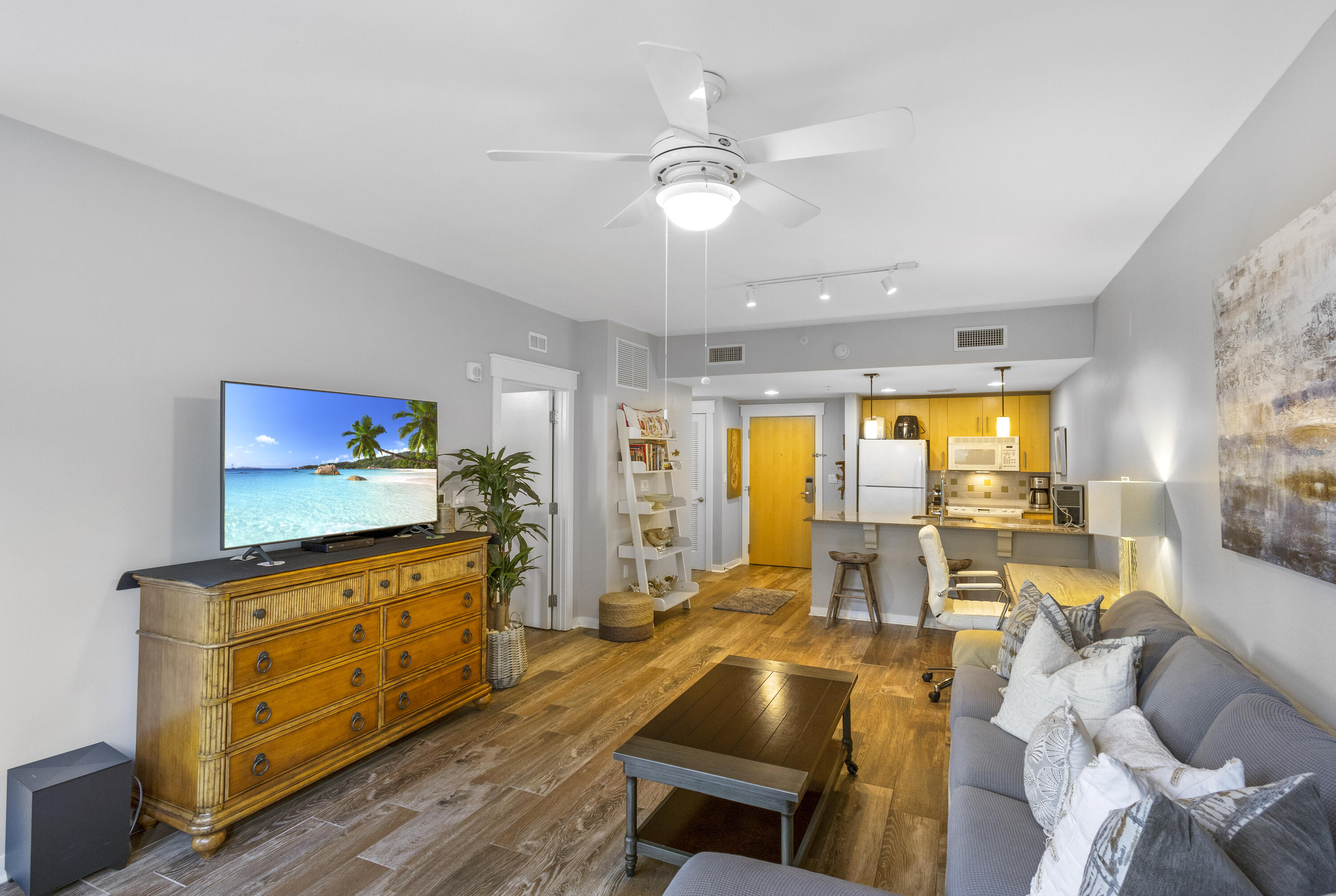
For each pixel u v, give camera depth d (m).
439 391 3.87
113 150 2.39
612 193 2.75
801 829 2.33
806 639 4.95
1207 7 1.58
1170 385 2.90
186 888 2.12
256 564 2.58
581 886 2.14
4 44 1.76
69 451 2.31
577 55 1.81
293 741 2.52
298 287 3.07
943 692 3.87
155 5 1.60
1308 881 0.99
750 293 4.19
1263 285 1.90
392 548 3.01
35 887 2.03
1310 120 1.69
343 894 2.10
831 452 7.92
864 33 1.70
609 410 5.19
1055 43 1.73
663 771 2.08
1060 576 4.04
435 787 2.75
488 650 3.85
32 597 2.22
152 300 2.54
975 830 1.68
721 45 1.75
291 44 1.76
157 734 2.39
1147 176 2.55
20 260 2.19
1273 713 1.42
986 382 6.14
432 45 1.76
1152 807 0.98
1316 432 1.62
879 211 2.93
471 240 3.34
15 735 2.19
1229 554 2.26
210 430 2.73
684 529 6.48
